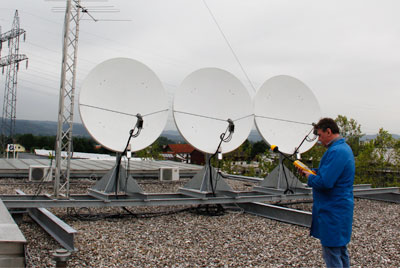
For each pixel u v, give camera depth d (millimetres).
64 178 11664
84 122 7840
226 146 9094
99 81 8250
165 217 7820
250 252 5367
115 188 7930
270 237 6273
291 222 7426
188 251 5328
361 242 6152
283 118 10281
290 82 10523
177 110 8719
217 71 9398
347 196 3764
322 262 4980
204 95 9188
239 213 8414
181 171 16062
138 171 15125
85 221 7195
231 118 9375
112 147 7992
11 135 43906
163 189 11938
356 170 19234
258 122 9812
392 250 5730
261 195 9188
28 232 6172
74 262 4656
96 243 5547
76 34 9430
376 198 11484
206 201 8156
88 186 12055
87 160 19250
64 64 8539
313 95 10852
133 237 6012
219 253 5277
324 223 3758
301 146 10352
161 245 5594
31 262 4566
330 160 3764
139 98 8703
